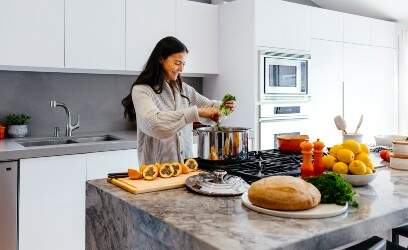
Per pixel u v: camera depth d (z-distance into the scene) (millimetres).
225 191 1300
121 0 3068
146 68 2004
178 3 3393
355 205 1156
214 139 1693
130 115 2117
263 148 3453
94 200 1441
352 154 1446
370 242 1296
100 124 3453
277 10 3496
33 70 2871
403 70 4773
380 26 4566
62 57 2820
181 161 2086
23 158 2367
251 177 1479
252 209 1125
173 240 994
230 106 1909
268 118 3490
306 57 3754
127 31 3113
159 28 3281
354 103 4320
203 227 978
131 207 1188
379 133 4648
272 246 851
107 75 3465
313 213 1048
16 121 2941
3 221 2322
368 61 4445
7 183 2318
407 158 1707
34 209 2426
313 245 916
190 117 1723
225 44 3633
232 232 940
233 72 3561
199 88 3967
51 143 3018
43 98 3131
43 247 2477
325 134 4035
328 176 1192
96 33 2963
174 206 1170
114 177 1495
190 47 3494
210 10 3629
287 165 1671
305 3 4602
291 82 3652
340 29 4105
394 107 4816
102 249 1398
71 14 2842
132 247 1195
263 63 3389
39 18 2707
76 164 2586
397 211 1130
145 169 1476
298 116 3754
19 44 2641
